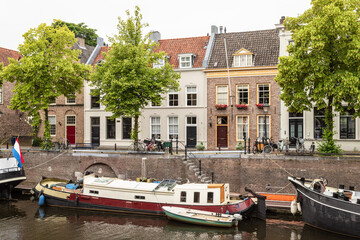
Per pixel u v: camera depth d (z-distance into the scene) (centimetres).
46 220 1845
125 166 2375
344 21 1823
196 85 2803
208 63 2797
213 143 2750
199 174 2180
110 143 3039
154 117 2930
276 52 2669
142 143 2445
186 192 1841
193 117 2828
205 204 1805
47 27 2606
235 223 1703
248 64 2681
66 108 3269
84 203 2027
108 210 1980
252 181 2106
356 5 1956
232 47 2838
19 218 1881
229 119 2706
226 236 1589
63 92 2712
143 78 2297
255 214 1822
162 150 2422
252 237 1572
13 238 1584
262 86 2636
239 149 2495
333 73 1977
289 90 2062
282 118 2558
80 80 2739
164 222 1791
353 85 1839
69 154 2528
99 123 3103
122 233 1639
